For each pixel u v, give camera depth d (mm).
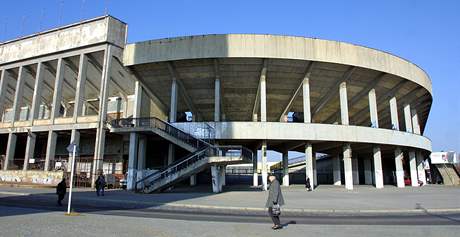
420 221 11242
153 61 30375
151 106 37531
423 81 37031
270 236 7746
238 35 29375
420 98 42000
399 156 36750
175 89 32031
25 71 38250
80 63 33469
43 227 8273
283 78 32281
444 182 50406
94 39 32781
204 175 41062
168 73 32125
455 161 51094
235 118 40750
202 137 29281
